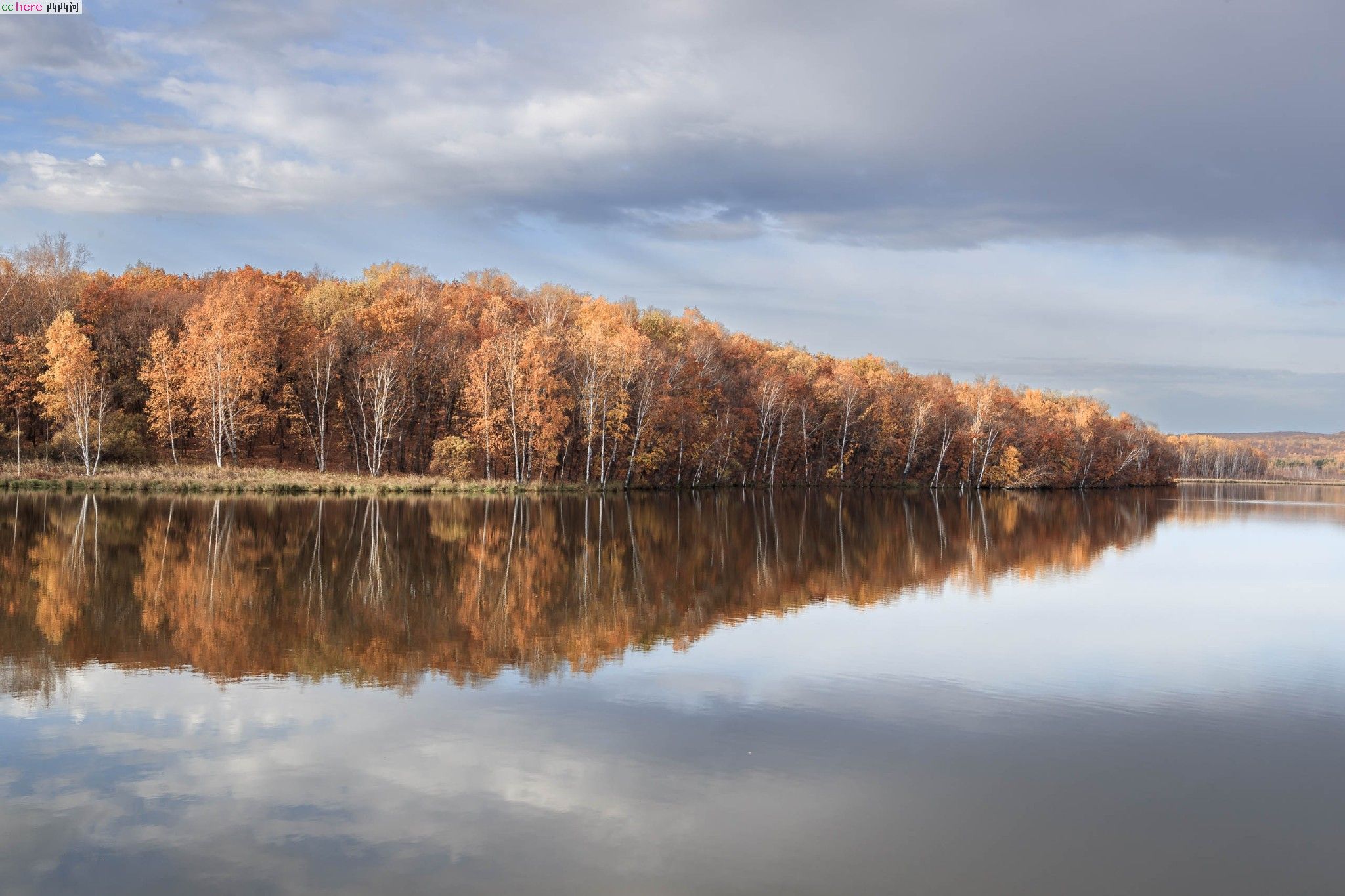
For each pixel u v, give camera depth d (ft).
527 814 43.16
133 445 250.98
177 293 303.27
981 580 120.06
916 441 399.44
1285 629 89.30
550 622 86.43
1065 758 52.13
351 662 70.08
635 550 143.02
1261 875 39.14
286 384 281.54
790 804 45.06
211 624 81.71
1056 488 453.99
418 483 251.80
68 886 35.96
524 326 343.26
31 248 276.41
